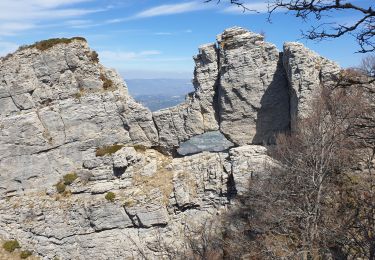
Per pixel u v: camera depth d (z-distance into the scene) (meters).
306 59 41.41
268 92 45.22
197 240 36.69
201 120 47.06
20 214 43.53
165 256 41.00
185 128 47.09
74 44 46.28
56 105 45.78
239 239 34.44
